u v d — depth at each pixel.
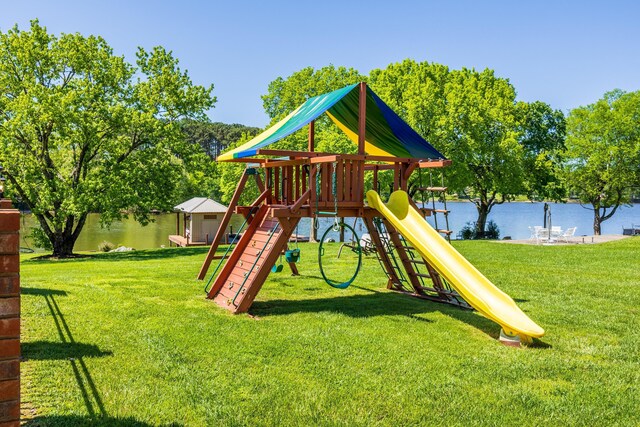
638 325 7.57
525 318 6.86
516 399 4.76
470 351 6.24
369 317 7.98
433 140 28.44
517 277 12.05
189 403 4.50
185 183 64.88
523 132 34.91
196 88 26.41
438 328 7.36
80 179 23.92
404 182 9.96
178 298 9.18
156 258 19.64
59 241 23.55
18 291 2.84
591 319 7.94
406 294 10.23
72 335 6.49
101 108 23.03
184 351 5.93
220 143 121.69
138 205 23.94
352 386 4.99
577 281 11.47
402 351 6.13
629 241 22.64
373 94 9.37
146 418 4.17
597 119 34.47
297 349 6.11
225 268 9.34
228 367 5.43
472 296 7.13
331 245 21.61
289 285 11.11
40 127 22.73
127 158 24.98
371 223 9.83
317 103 9.98
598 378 5.36
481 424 4.27
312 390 4.86
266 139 9.73
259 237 9.41
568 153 35.62
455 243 22.94
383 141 11.16
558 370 5.58
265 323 7.41
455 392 4.91
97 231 49.09
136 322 7.25
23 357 5.55
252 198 34.34
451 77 32.69
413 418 4.34
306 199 8.70
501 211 84.12
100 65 24.42
